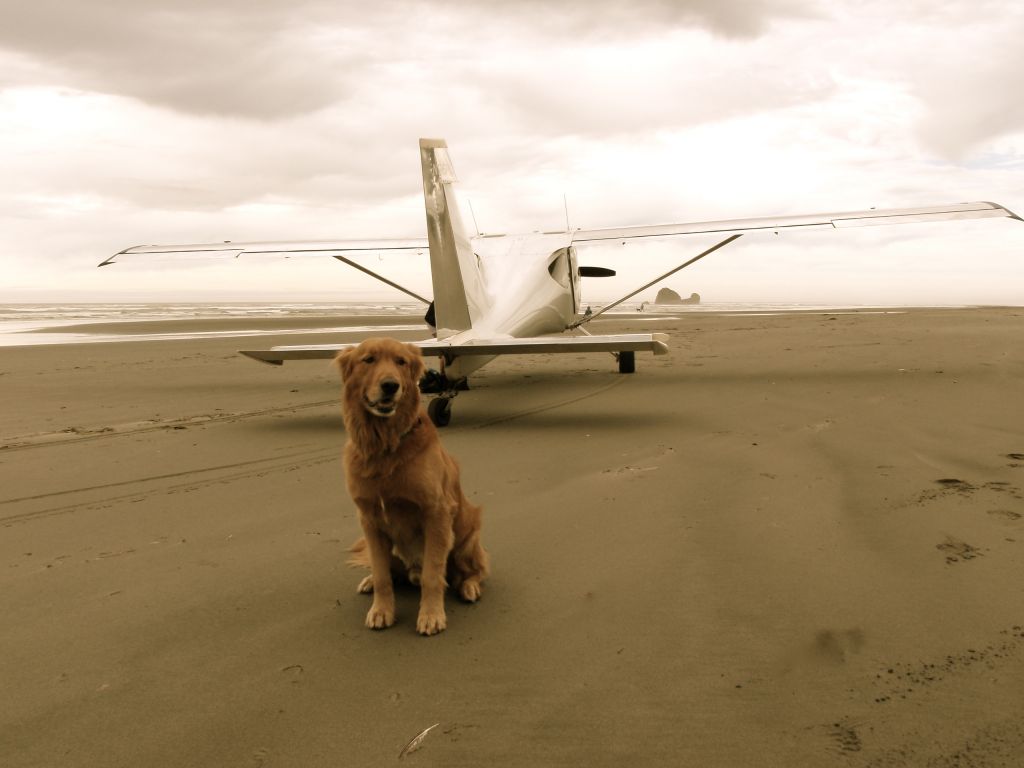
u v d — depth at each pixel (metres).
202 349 16.12
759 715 2.24
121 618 3.07
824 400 8.10
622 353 11.05
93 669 2.64
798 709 2.27
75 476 5.53
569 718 2.27
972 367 10.16
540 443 6.49
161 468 5.76
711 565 3.50
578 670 2.57
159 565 3.69
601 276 15.23
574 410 8.22
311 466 5.80
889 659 2.56
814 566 3.43
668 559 3.60
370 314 37.34
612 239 11.66
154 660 2.70
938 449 5.66
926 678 2.42
